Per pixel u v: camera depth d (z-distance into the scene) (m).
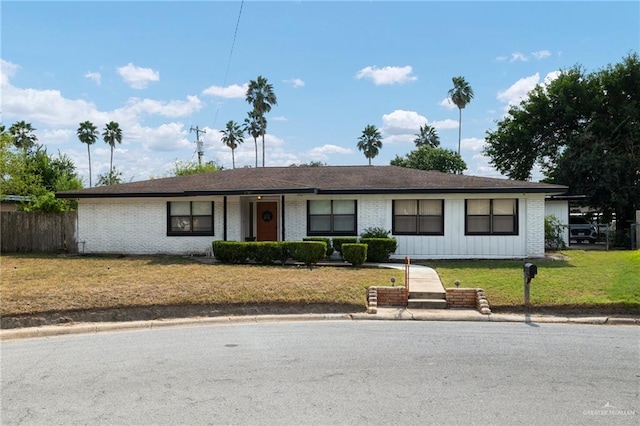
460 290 11.66
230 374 6.45
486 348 7.84
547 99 32.78
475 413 5.07
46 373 6.57
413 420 4.89
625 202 29.06
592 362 6.99
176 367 6.79
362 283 12.60
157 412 5.14
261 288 11.80
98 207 20.31
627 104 30.09
